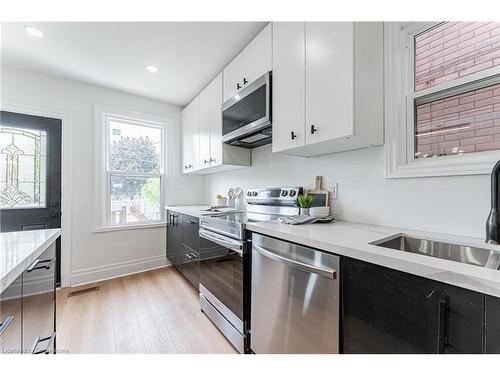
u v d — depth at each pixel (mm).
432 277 649
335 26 1225
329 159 1703
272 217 1890
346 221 1577
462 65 1147
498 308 552
